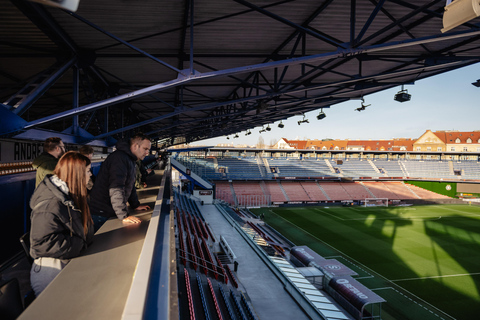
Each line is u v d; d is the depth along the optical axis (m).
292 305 10.61
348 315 11.70
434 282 14.98
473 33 5.12
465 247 20.77
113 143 10.09
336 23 5.93
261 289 11.75
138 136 2.51
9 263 3.84
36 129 4.69
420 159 54.97
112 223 2.16
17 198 4.30
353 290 12.15
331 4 5.18
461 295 13.59
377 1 5.11
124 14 4.62
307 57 5.08
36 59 5.88
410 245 21.20
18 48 5.20
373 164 54.59
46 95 8.92
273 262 13.88
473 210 36.19
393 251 19.86
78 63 5.78
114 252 1.51
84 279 1.16
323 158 55.44
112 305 0.95
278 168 50.94
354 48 5.11
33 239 1.41
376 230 25.47
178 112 8.00
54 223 1.41
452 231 25.22
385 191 47.69
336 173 51.44
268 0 4.83
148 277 1.01
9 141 4.03
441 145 69.62
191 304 7.69
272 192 44.41
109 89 8.66
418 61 8.07
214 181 46.47
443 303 12.88
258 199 41.62
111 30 5.08
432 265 17.33
